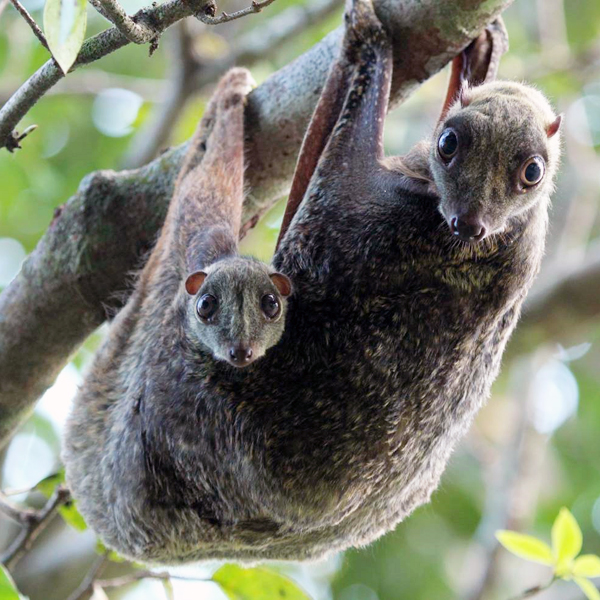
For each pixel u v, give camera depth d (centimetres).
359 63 1024
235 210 1048
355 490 960
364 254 952
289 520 959
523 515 1967
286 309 958
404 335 945
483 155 929
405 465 983
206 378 959
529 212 978
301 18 1808
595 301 1792
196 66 1766
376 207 967
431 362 959
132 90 1989
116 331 1078
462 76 1080
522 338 1830
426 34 1019
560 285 1809
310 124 1025
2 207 2102
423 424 977
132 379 1030
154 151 1772
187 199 1058
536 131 952
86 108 2283
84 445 1074
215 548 1010
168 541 997
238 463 947
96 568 1118
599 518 2375
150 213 1119
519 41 2334
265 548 1028
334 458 944
